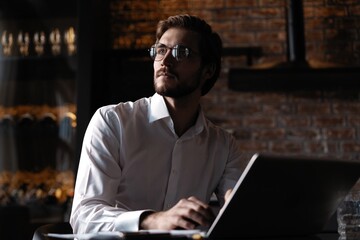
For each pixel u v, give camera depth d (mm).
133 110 1572
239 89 3559
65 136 3703
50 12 3828
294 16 3555
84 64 3244
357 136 3674
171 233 947
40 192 3590
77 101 3205
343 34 3811
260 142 3715
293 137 3707
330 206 1150
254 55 3809
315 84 3443
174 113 1568
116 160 1479
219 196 1690
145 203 1530
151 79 3645
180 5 3877
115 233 947
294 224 1101
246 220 982
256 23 3844
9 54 3770
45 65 3812
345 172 1088
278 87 3506
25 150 3736
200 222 1038
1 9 3809
